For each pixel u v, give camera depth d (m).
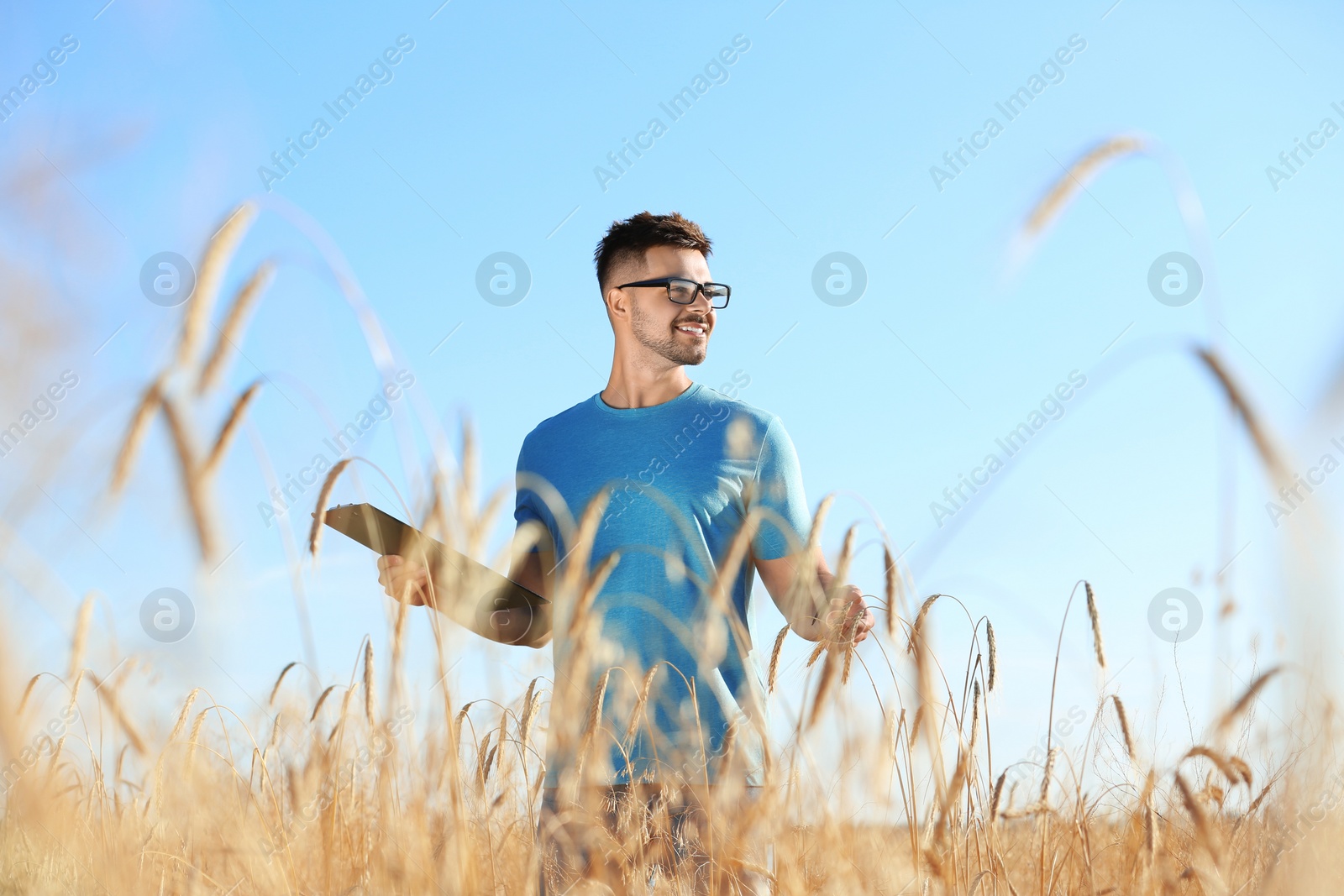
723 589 2.37
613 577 2.63
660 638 2.53
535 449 2.97
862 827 2.03
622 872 2.07
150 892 2.17
